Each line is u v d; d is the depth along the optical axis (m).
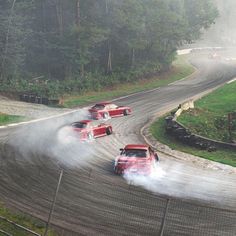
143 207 17.34
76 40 62.09
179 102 49.44
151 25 67.31
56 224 15.41
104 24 66.06
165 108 46.28
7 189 19.02
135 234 14.73
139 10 65.06
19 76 60.84
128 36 67.00
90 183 20.42
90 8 66.88
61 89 54.44
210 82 64.69
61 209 16.83
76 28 61.38
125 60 70.56
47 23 68.62
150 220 15.97
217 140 32.75
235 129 35.28
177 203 18.11
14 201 17.53
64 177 21.27
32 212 16.44
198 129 34.81
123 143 31.09
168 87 61.84
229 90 53.25
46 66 65.62
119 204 17.58
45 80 60.56
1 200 17.56
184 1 76.38
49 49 64.19
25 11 64.31
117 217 16.17
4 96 51.31
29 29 61.72
